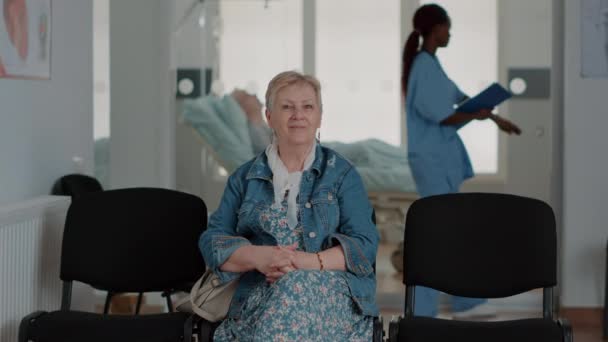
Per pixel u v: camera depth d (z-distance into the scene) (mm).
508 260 3031
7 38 3393
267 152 2971
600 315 4902
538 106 4926
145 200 3260
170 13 5027
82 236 3178
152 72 5062
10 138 3465
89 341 2746
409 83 4934
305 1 4973
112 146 5109
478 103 4879
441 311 4980
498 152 4934
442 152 4938
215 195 5047
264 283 2781
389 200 4988
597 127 4855
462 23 4910
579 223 4891
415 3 4918
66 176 3910
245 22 4996
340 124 4996
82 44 4188
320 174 2932
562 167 4938
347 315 2744
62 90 3963
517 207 3057
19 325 3066
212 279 2869
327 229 2863
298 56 4992
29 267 3295
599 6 4812
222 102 5023
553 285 2992
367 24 4949
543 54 4906
